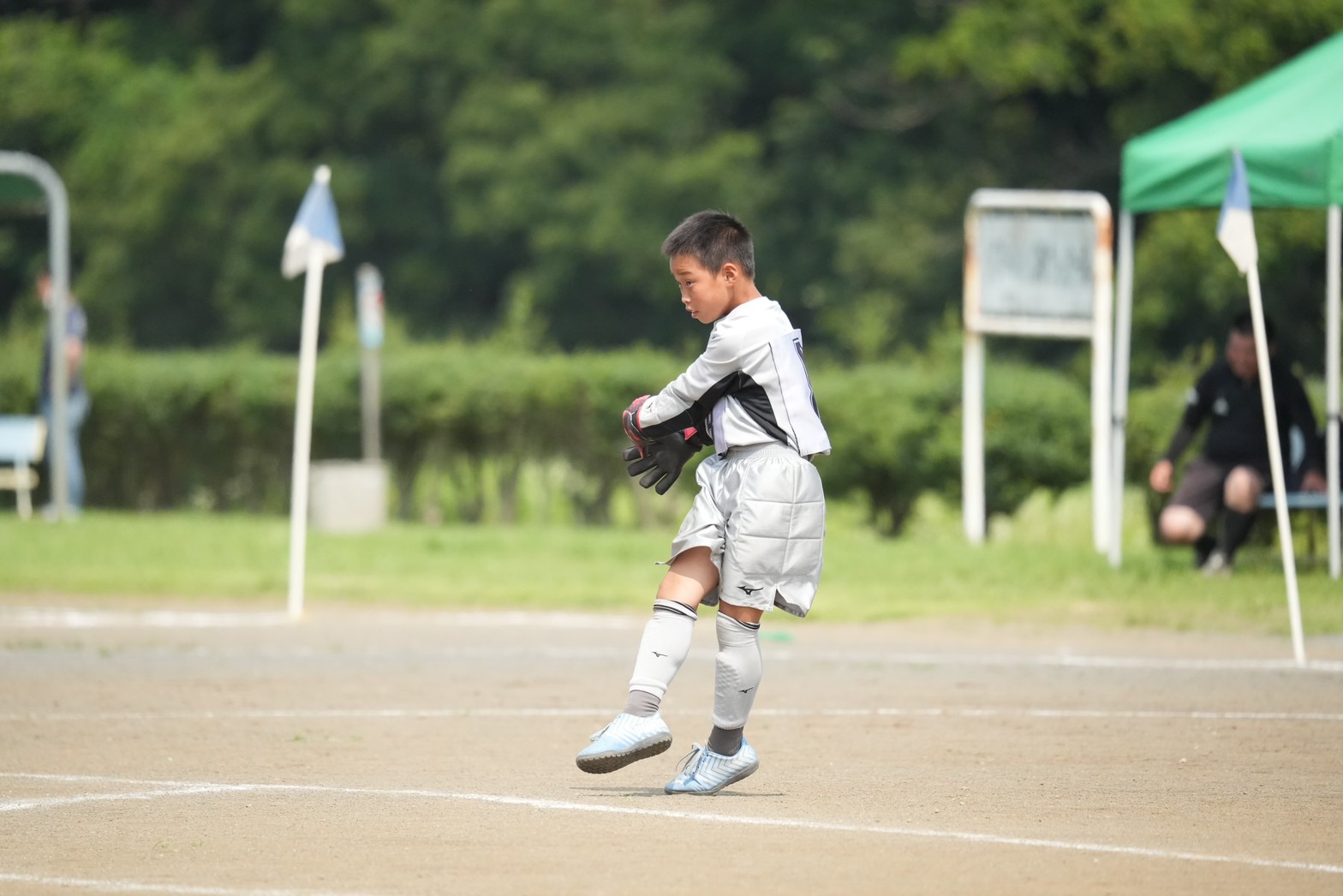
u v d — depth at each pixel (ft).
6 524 214.07
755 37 505.25
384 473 223.51
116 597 161.89
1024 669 120.16
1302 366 341.62
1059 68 368.07
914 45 393.29
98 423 257.34
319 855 66.95
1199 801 77.51
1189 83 357.61
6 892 61.62
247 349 278.05
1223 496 164.86
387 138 515.09
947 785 81.25
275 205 500.33
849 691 110.73
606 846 68.23
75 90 548.72
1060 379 226.38
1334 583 156.66
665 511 235.20
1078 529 224.94
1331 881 63.16
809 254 482.28
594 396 234.38
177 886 62.39
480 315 510.17
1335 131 146.92
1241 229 125.08
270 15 556.92
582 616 150.61
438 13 492.95
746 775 79.10
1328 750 90.53
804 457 75.87
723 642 77.30
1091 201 197.67
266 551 189.98
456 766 86.33
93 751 90.07
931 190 453.99
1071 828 71.77
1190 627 139.85
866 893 61.11
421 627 143.02
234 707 104.83
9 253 547.90
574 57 492.54
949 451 215.10
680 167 469.57
